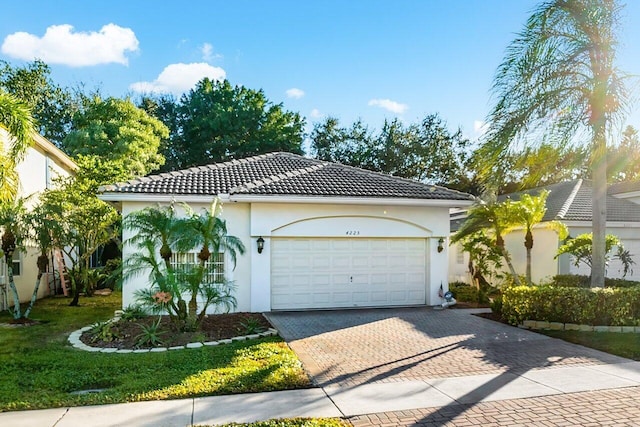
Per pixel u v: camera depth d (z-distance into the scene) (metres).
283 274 14.38
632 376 7.31
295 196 13.77
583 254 13.98
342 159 39.94
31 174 17.09
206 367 7.68
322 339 10.12
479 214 15.77
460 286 20.31
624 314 11.01
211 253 11.14
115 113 30.75
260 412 5.77
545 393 6.52
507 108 12.02
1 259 14.86
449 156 39.09
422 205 15.09
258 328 11.21
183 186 14.14
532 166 12.36
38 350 9.16
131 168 28.52
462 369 7.77
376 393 6.52
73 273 16.56
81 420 5.50
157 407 5.93
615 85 11.17
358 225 14.84
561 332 10.82
